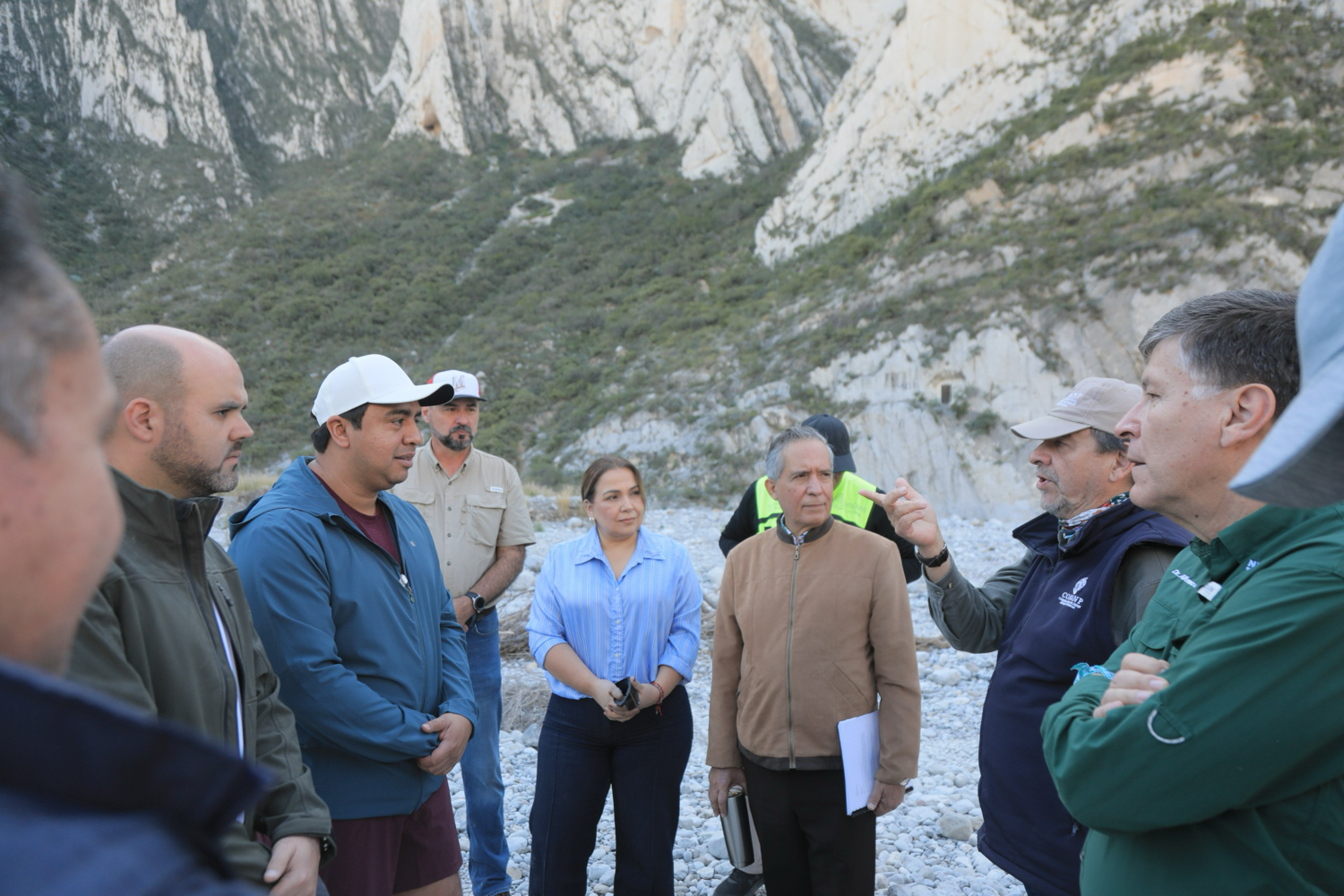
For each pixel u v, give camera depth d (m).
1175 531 2.24
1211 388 1.52
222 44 77.50
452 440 4.21
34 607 0.58
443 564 4.16
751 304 38.03
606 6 68.25
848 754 2.89
